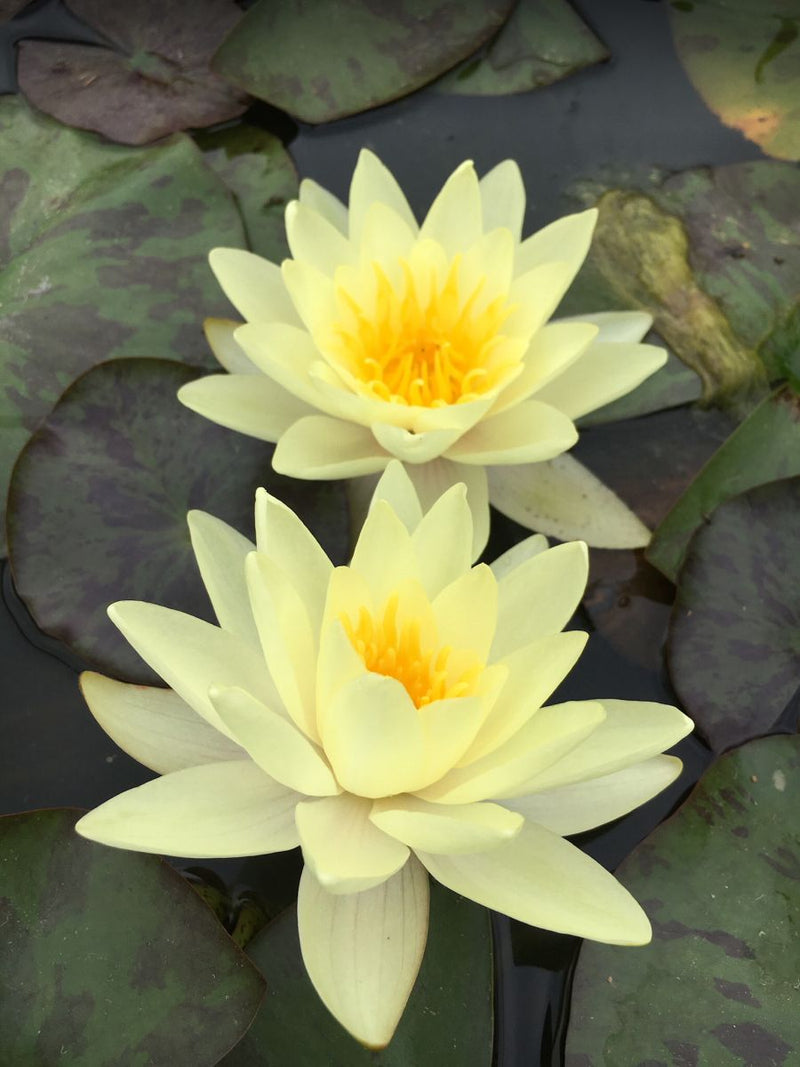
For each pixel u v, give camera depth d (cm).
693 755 48
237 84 56
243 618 45
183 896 44
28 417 51
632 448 52
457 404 48
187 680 43
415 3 58
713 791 46
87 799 47
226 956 44
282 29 57
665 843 45
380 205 49
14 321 52
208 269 53
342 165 57
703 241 55
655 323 54
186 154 54
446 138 58
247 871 46
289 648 43
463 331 50
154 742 45
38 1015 43
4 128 55
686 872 45
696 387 53
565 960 45
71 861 44
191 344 52
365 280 50
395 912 43
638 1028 44
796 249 55
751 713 48
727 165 57
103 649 48
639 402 53
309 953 42
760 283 55
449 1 58
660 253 55
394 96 57
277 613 43
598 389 50
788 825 45
